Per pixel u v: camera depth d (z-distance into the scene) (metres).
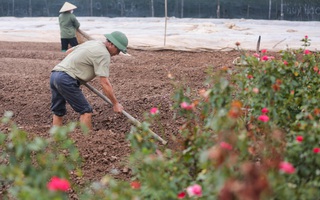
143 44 14.58
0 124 7.88
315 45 14.91
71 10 14.58
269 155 4.07
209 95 4.41
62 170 3.87
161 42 15.02
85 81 7.36
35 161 5.61
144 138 4.33
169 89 9.92
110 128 8.37
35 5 27.45
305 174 3.95
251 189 2.77
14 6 27.66
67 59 7.39
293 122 4.93
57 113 7.77
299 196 3.59
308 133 4.07
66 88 7.28
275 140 4.11
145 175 3.92
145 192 3.71
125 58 12.84
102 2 26.80
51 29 20.47
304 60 6.30
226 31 18.59
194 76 10.91
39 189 3.52
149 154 4.02
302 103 5.30
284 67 5.54
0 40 17.16
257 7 24.56
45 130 7.74
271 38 16.38
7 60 12.78
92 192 5.46
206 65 11.98
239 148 3.66
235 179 3.09
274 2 24.30
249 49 14.22
